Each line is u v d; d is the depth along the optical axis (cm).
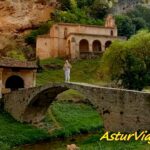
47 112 4703
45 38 8175
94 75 6838
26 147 3631
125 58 5219
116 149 2611
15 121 4356
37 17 9388
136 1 12456
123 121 2944
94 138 3400
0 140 3688
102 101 3109
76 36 7906
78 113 5009
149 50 5234
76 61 7650
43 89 3941
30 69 4991
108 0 11300
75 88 3422
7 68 4859
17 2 9219
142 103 2839
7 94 4619
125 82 5259
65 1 10244
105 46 8131
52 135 4031
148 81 5203
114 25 8588
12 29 9025
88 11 10612
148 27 11294
